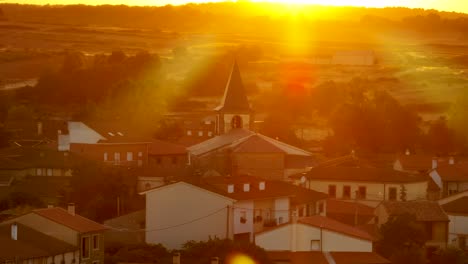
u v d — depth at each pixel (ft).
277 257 475.72
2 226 436.76
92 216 631.56
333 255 479.41
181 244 530.68
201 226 537.24
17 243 413.18
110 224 577.02
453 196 631.97
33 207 620.08
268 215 561.02
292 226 486.38
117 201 645.92
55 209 459.32
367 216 613.93
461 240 593.01
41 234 430.61
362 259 475.31
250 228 544.62
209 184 550.77
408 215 546.67
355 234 489.26
